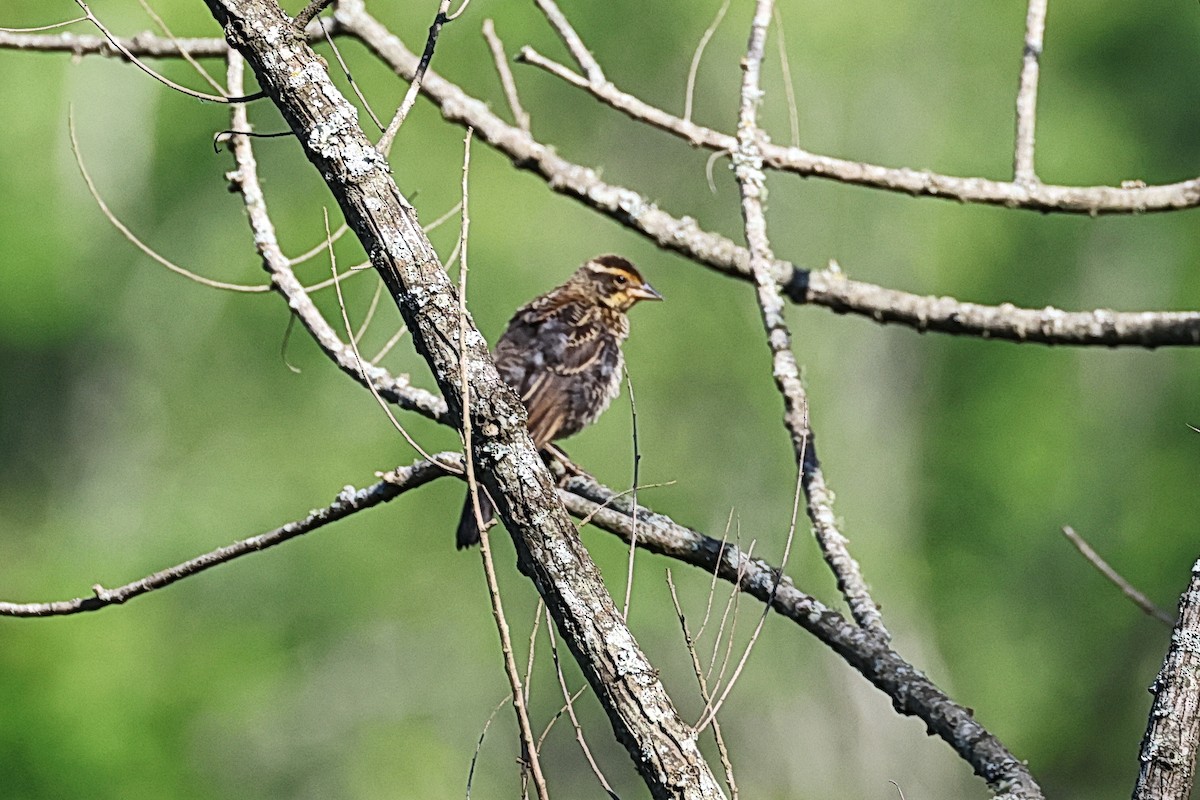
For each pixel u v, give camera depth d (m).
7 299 17.83
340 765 17.50
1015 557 20.36
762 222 5.20
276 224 17.97
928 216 21.00
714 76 20.50
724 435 20.05
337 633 17.98
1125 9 19.77
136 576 17.39
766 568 4.54
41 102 17.41
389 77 17.58
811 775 19.22
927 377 21.78
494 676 17.75
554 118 19.77
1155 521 19.20
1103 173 19.72
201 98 3.66
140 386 18.92
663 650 17.59
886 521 21.28
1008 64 21.00
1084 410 20.17
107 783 12.36
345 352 5.17
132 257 18.41
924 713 4.14
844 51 20.39
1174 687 3.54
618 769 16.58
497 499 3.49
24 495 19.14
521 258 18.70
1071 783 19.39
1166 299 19.98
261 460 18.30
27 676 12.71
